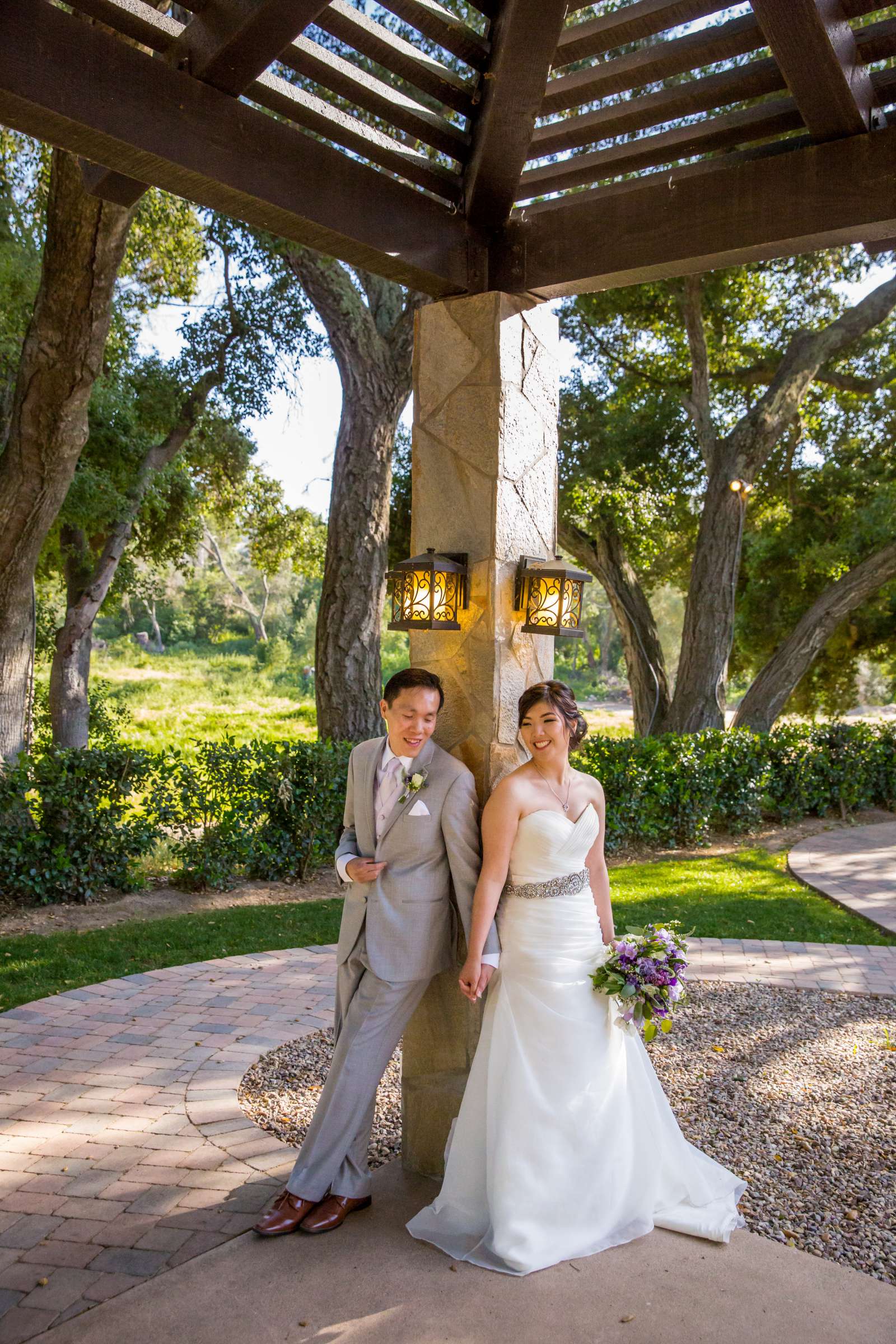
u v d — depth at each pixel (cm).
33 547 770
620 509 1408
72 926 641
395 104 278
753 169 273
